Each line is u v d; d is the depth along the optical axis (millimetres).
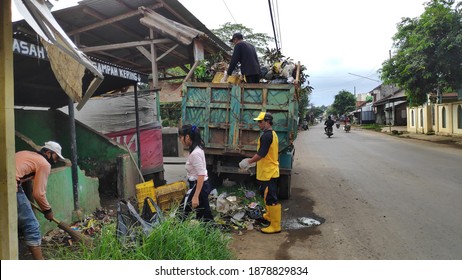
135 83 7574
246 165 5281
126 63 13461
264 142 5086
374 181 8914
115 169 7363
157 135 9023
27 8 2943
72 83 4230
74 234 4105
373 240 4832
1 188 2832
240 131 6797
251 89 6758
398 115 44188
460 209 6227
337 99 81500
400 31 20031
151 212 4332
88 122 9578
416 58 18297
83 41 12094
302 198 7297
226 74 7574
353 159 13367
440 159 12930
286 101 6613
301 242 4805
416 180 8906
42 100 7898
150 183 5957
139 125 8414
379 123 53406
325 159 13445
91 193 6012
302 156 14508
